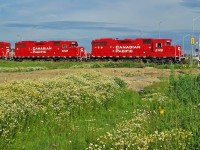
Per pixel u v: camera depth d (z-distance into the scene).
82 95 17.75
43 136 13.21
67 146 12.05
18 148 11.90
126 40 71.81
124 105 18.89
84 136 12.94
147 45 70.12
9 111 13.23
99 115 16.69
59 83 18.89
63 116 15.23
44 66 62.94
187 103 17.20
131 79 32.75
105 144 11.42
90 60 74.31
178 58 67.88
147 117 14.88
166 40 68.69
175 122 13.43
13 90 16.27
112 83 22.22
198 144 10.60
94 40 74.06
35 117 14.46
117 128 13.16
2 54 87.25
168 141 10.98
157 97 19.27
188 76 23.75
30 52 82.31
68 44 79.19
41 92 17.16
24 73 41.88
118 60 72.56
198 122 12.78
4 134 12.16
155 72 41.94
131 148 10.76
